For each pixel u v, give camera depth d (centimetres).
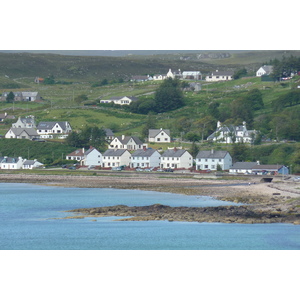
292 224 14100
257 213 15225
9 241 12900
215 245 12325
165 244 12431
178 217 14988
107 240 12875
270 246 12175
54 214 16138
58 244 12631
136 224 14425
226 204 17138
